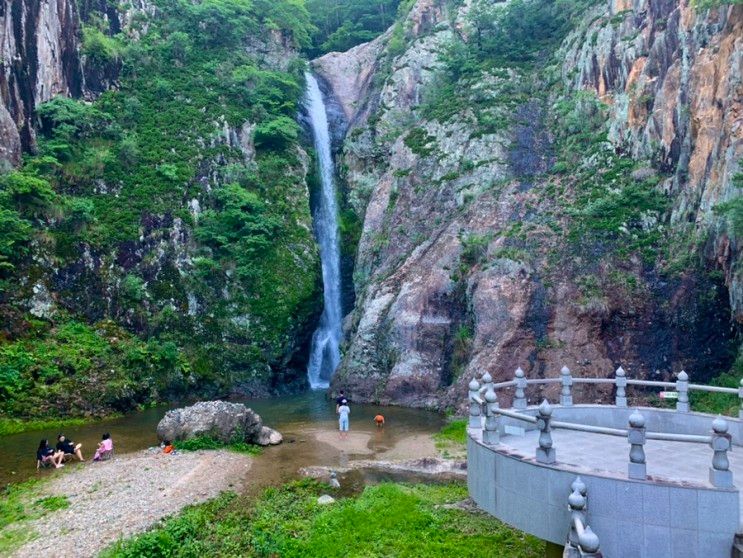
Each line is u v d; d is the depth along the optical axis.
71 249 32.94
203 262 36.50
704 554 8.00
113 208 35.78
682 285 25.97
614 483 8.65
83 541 12.92
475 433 11.99
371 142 46.69
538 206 33.19
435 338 31.14
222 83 45.78
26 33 36.72
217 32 49.56
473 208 34.91
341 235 44.81
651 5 34.44
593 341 26.55
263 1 54.44
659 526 8.28
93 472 18.25
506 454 10.28
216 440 21.41
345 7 63.62
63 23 39.84
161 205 36.91
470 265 32.19
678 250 27.14
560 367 26.31
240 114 44.22
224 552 12.59
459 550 11.88
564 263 29.05
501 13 46.88
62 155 36.09
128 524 13.77
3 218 29.78
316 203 45.47
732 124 24.50
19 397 26.58
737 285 23.19
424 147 41.03
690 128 28.31
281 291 38.09
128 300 33.88
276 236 39.97
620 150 33.31
